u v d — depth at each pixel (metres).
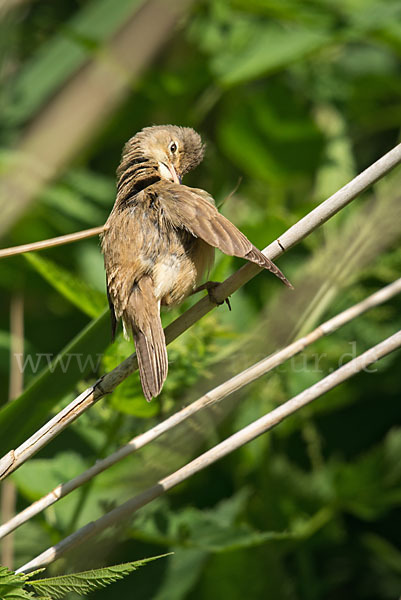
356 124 13.37
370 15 11.66
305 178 12.80
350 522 11.15
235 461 10.52
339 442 11.31
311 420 10.84
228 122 12.47
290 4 11.66
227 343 8.90
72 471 8.49
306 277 8.42
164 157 7.90
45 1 13.71
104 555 7.37
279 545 10.21
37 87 12.41
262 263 5.70
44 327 11.55
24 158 10.80
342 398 10.98
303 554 10.53
